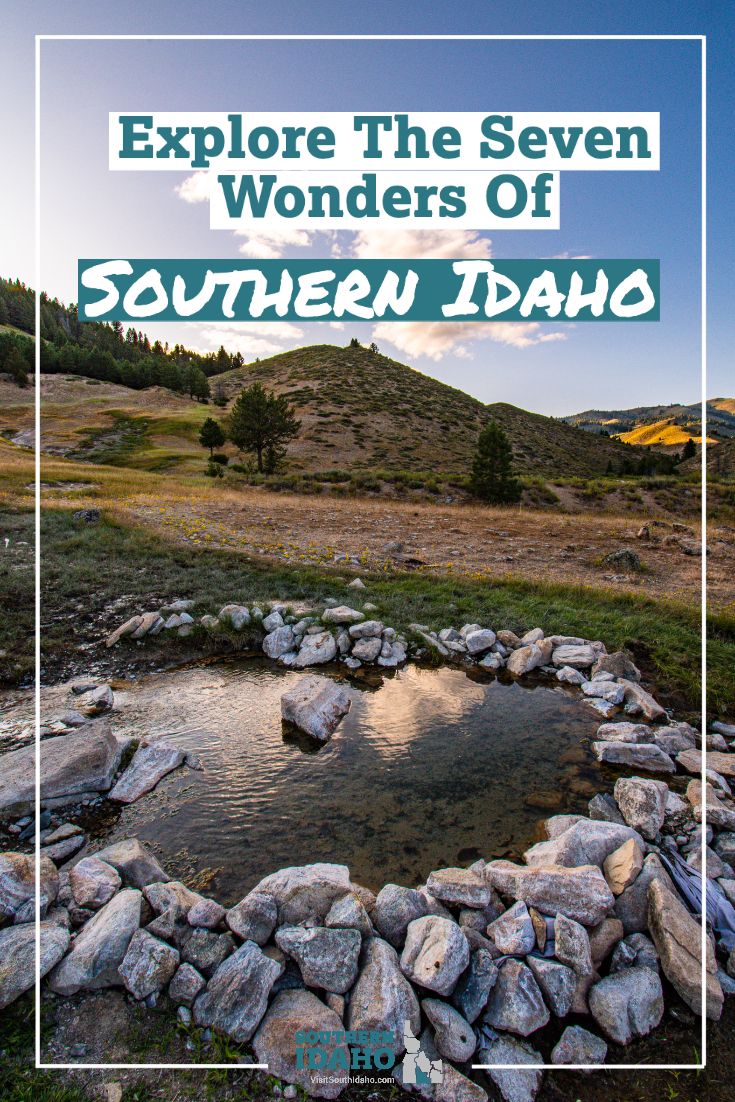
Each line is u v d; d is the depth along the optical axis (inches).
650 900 153.7
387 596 448.1
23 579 432.1
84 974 131.8
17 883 153.3
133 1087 113.2
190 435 2746.1
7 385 3654.0
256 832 195.5
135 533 586.9
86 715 276.7
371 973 131.3
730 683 319.9
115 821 199.8
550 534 782.5
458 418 3634.4
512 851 188.7
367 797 216.7
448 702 304.5
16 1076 113.5
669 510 1290.6
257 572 489.7
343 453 2556.6
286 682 324.5
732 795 223.5
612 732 262.2
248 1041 122.6
